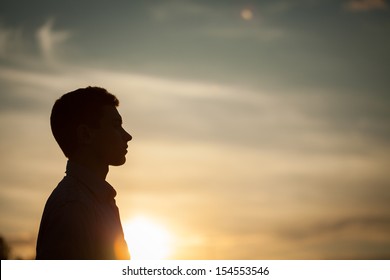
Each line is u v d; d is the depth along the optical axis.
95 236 3.41
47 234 3.40
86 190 3.55
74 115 3.66
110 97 3.74
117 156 3.70
